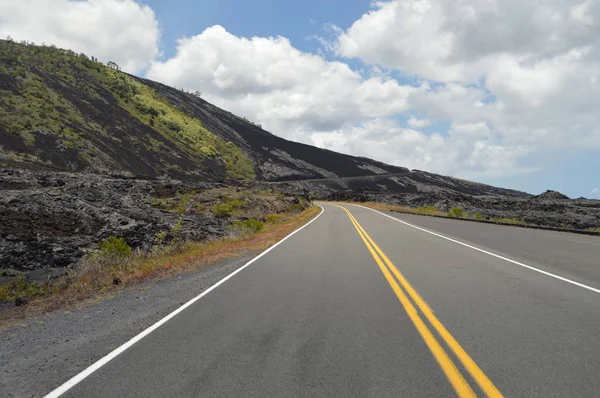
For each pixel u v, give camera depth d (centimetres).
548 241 1421
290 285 754
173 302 654
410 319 515
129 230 2069
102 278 947
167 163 12181
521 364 367
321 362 378
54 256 1495
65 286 923
